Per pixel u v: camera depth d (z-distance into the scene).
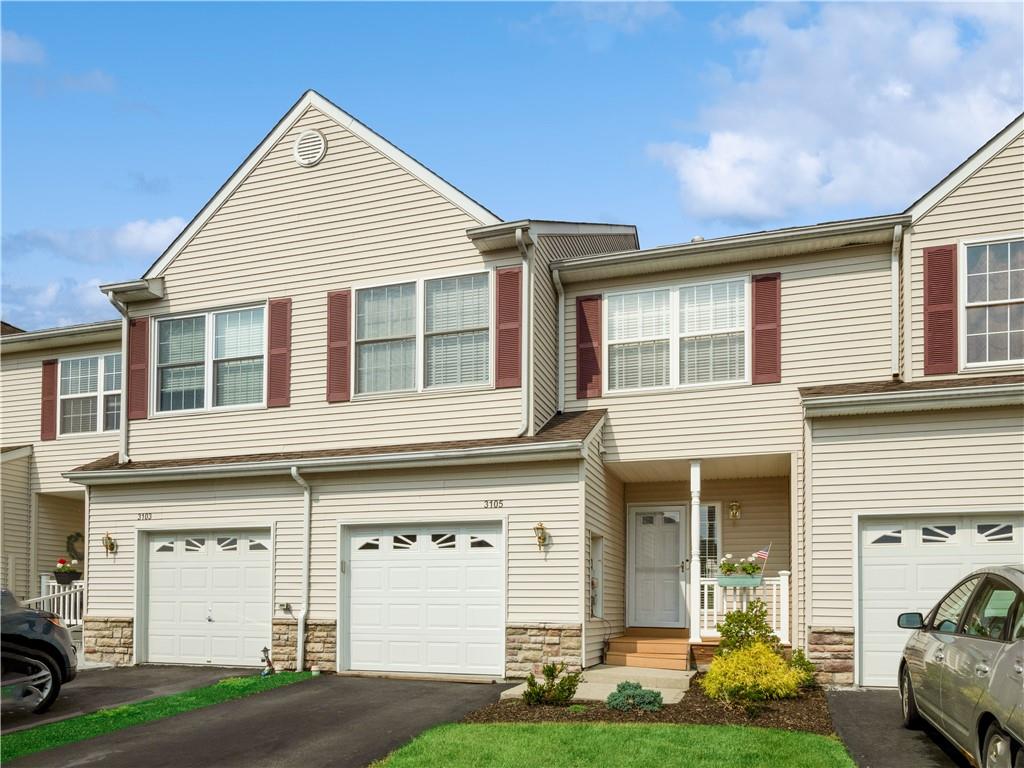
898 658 12.45
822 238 14.43
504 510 14.45
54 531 20.72
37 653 12.17
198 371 17.20
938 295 13.72
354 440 15.88
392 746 9.93
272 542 15.80
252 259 17.02
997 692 6.89
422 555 14.97
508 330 15.07
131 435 17.48
